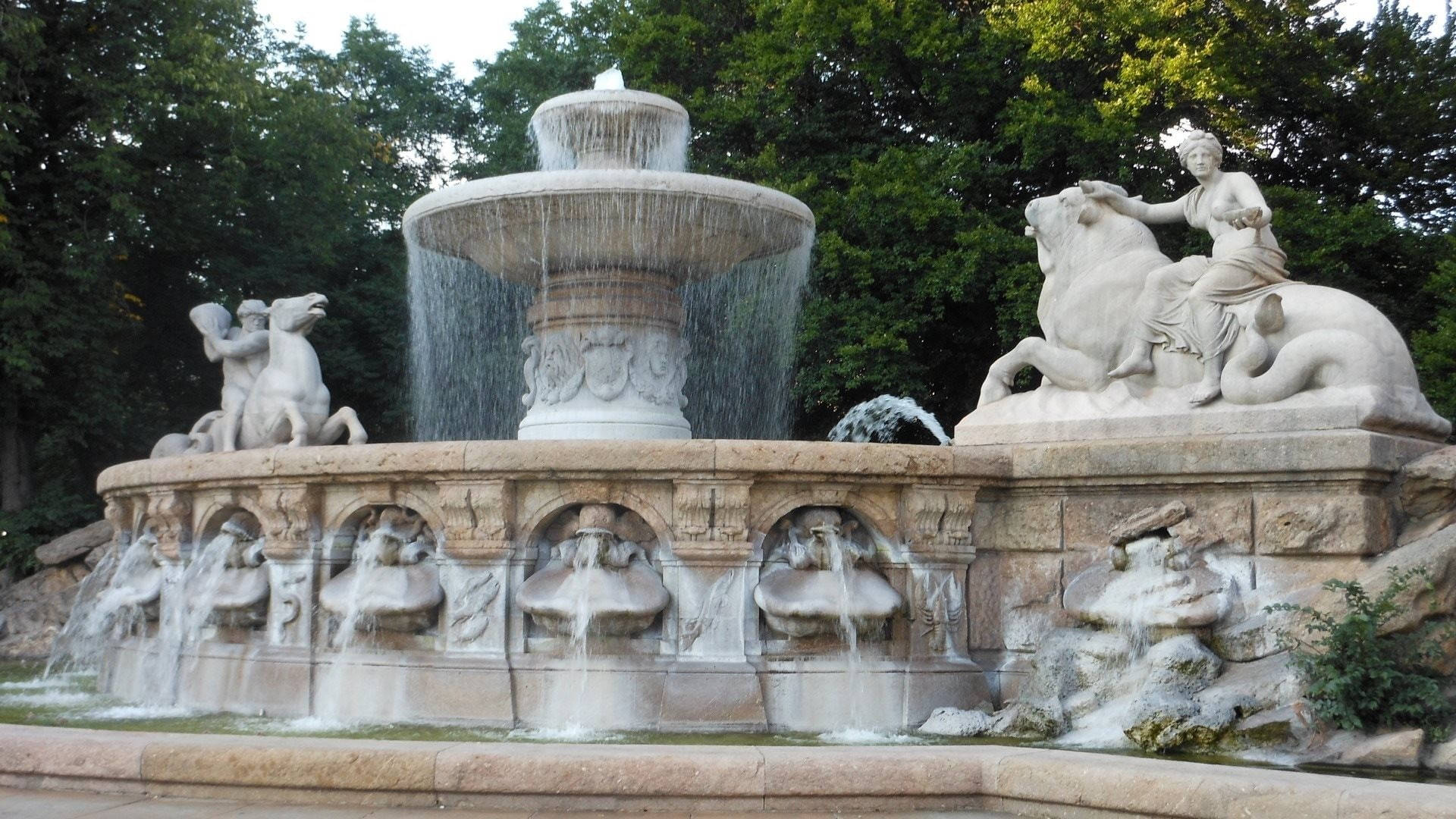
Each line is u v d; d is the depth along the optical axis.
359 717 7.05
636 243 9.55
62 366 20.44
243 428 10.57
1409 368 7.31
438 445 7.07
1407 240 21.55
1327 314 7.35
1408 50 24.08
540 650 7.01
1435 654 6.02
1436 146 24.11
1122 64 20.25
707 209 9.26
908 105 23.19
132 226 19.98
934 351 21.52
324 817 4.73
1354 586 6.08
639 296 10.10
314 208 24.59
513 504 7.07
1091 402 7.98
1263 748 5.83
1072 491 7.39
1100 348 8.04
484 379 23.94
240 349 10.78
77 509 19.06
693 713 6.71
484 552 7.02
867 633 7.12
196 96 20.84
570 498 7.05
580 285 10.06
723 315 19.81
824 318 19.72
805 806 4.86
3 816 4.72
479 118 34.28
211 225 23.45
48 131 20.39
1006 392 8.57
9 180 18.52
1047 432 7.88
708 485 6.92
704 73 24.11
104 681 9.23
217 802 5.00
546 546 7.20
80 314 20.08
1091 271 8.22
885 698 7.00
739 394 21.08
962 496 7.36
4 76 18.30
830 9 20.95
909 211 19.30
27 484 20.66
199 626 8.08
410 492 7.32
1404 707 5.79
